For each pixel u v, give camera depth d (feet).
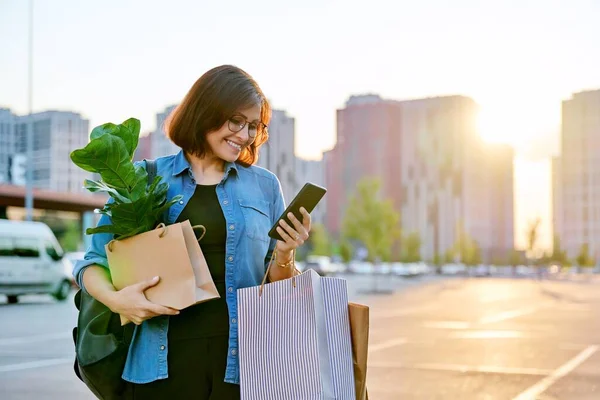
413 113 450.30
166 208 7.39
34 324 48.11
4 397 22.90
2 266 64.85
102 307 7.51
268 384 7.25
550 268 288.92
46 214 224.12
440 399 23.00
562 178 450.30
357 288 123.54
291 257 7.67
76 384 25.41
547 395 24.03
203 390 7.47
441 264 353.31
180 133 7.79
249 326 7.29
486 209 479.00
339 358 7.38
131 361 7.49
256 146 8.23
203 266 7.27
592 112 439.63
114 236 7.47
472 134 464.24
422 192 446.19
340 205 410.52
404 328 47.21
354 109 416.46
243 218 7.77
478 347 36.76
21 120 187.32
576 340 40.40
